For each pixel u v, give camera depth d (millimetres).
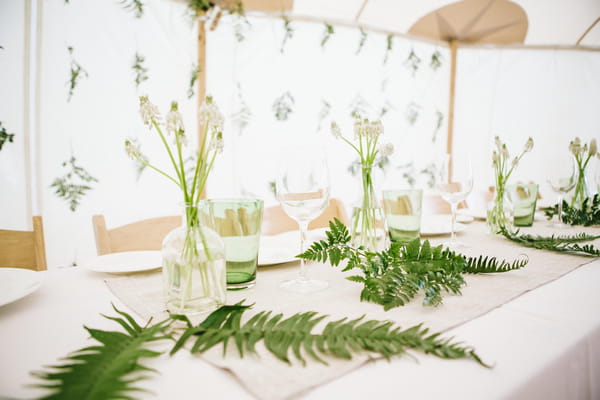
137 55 2730
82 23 2559
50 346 457
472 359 419
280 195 724
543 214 1864
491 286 691
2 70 2367
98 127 2643
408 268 633
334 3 3270
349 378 375
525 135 4180
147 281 748
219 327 465
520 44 4047
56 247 2551
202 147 562
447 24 3750
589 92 4145
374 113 3766
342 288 686
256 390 348
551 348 448
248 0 2996
